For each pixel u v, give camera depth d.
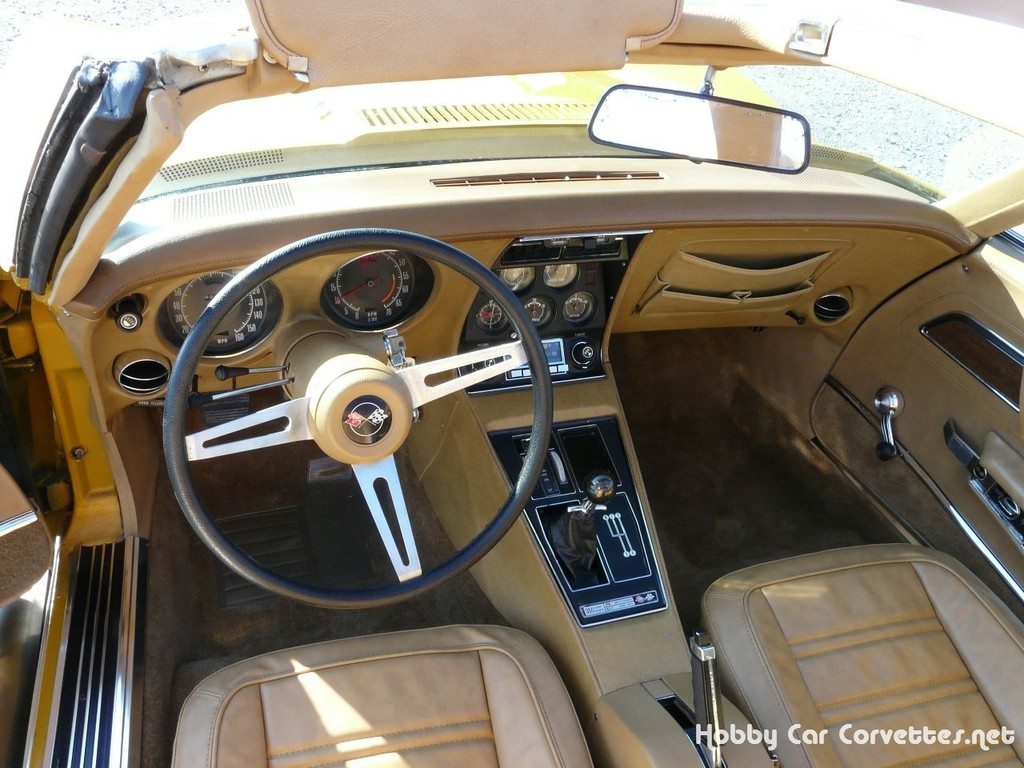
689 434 2.91
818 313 2.50
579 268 2.09
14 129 1.45
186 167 1.85
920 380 2.38
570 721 1.64
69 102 1.09
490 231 1.76
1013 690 1.72
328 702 1.61
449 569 1.58
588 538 1.94
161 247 1.57
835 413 2.67
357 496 2.57
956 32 1.22
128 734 1.70
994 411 2.18
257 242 1.61
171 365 1.79
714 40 1.47
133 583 2.03
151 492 2.32
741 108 1.62
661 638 1.88
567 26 1.18
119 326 1.64
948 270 2.21
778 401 2.83
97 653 1.85
